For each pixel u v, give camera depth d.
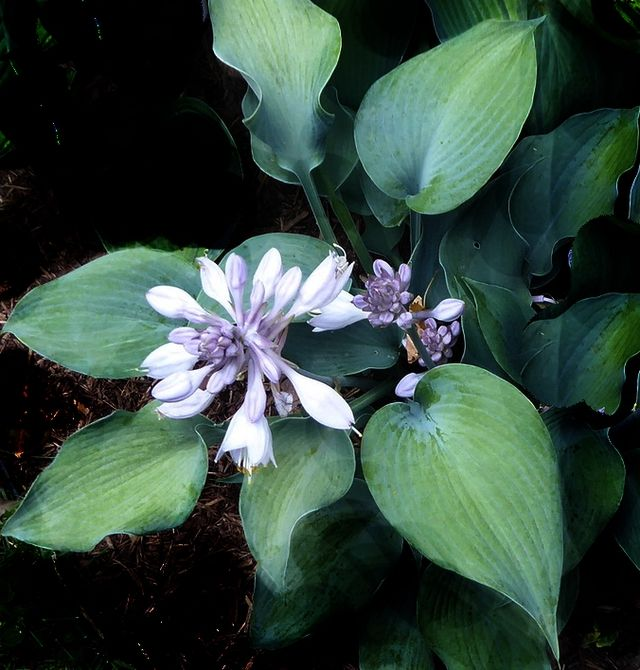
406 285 0.50
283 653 0.67
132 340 0.57
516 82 0.51
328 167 0.61
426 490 0.47
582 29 0.61
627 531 0.58
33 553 0.65
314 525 0.56
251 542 0.49
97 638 0.66
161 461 0.54
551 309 0.56
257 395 0.46
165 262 0.58
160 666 0.67
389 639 0.58
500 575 0.44
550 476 0.45
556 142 0.59
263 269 0.47
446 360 0.60
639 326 0.53
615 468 0.54
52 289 0.56
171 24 0.65
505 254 0.59
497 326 0.54
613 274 0.55
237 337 0.46
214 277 0.47
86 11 0.62
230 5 0.54
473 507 0.46
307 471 0.51
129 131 0.67
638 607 0.66
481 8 0.60
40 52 0.64
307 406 0.48
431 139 0.53
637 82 0.64
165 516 0.52
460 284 0.55
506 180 0.58
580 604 0.66
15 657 0.64
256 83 0.51
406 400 0.62
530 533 0.45
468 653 0.54
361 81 0.63
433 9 0.60
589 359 0.55
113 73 0.67
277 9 0.53
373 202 0.63
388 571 0.57
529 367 0.56
